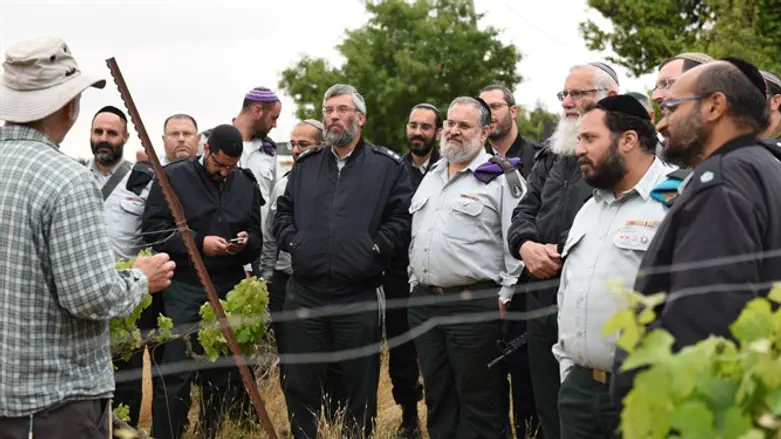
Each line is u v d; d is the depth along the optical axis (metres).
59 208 3.52
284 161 10.03
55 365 3.57
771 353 2.01
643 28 14.25
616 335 4.05
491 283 5.81
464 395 5.86
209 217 6.50
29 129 3.65
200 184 6.54
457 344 5.82
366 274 6.17
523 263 5.68
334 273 6.16
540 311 5.23
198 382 6.81
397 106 24.67
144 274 3.83
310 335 6.24
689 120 3.45
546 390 5.30
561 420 4.34
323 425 6.20
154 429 6.37
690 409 1.93
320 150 6.45
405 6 25.03
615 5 14.48
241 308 5.96
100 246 3.56
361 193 6.22
